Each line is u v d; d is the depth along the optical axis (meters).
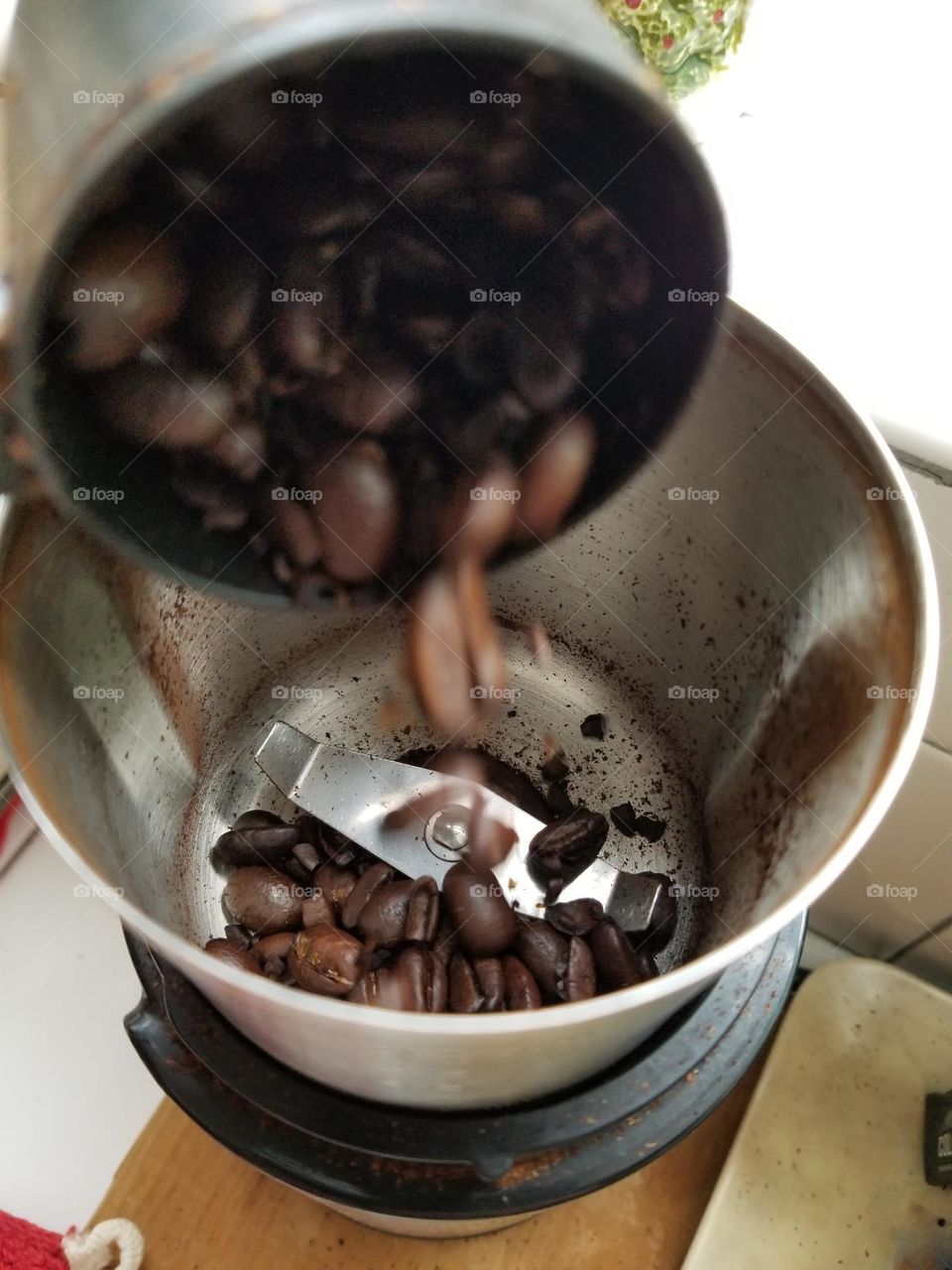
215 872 0.13
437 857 0.13
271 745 0.13
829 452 0.10
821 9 0.15
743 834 0.12
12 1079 0.14
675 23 0.12
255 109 0.08
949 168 0.14
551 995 0.11
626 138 0.08
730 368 0.11
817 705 0.11
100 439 0.09
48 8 0.07
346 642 0.15
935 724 0.13
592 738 0.15
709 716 0.14
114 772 0.11
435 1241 0.13
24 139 0.07
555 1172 0.09
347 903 0.12
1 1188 0.14
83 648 0.10
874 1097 0.14
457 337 0.10
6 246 0.07
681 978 0.07
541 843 0.13
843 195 0.14
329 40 0.07
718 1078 0.10
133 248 0.08
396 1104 0.09
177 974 0.10
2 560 0.09
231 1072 0.09
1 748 0.08
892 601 0.09
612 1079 0.09
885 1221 0.13
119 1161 0.14
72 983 0.15
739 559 0.12
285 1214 0.13
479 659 0.13
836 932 0.17
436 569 0.12
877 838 0.15
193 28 0.07
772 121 0.15
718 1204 0.13
